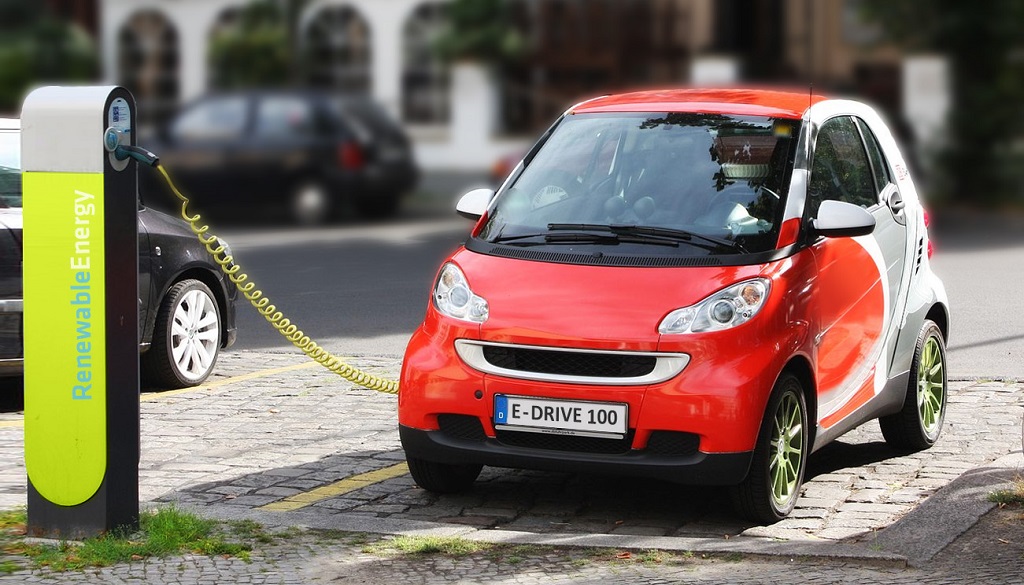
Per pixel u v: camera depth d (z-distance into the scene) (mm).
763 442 11508
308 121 40625
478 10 58094
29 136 10664
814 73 55156
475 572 10484
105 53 63969
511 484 13172
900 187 14477
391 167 41438
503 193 13125
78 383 10766
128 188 10812
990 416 15992
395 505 12445
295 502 12500
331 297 25516
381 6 60906
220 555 10773
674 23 58531
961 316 22922
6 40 58750
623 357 11430
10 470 13461
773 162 12656
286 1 58031
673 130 13141
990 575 10359
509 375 11641
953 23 45812
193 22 63094
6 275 15461
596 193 12766
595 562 10734
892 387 13789
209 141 40906
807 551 10836
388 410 16406
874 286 13398
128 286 10867
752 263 11859
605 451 11539
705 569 10555
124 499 10992
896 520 11883
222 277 18266
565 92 59531
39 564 10438
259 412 16250
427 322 12266
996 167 45531
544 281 11930
